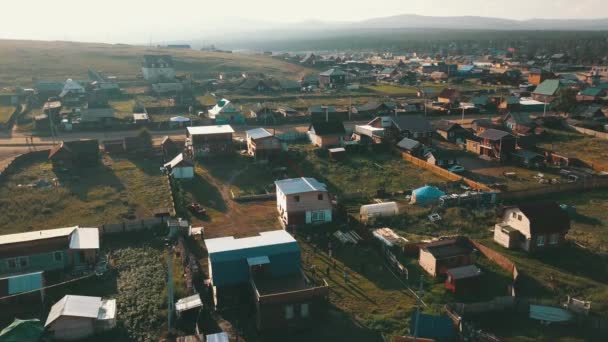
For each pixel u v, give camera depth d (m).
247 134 81.50
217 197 61.28
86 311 33.41
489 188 60.03
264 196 61.09
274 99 138.25
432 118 112.00
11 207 55.62
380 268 43.31
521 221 46.38
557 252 45.78
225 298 37.06
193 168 67.88
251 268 36.44
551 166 72.94
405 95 145.75
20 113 108.44
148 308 36.41
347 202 59.38
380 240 47.19
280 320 34.69
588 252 45.59
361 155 80.00
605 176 65.06
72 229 45.09
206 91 151.62
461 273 39.16
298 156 78.00
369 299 38.47
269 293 35.34
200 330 34.22
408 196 60.38
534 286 39.84
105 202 58.09
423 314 34.09
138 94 142.50
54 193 60.59
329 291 39.41
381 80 185.62
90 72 169.50
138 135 85.75
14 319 35.25
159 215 51.44
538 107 119.00
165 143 78.44
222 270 36.66
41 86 133.75
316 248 47.19
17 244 41.25
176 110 119.50
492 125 94.38
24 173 68.38
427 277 41.47
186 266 41.25
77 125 97.31
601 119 102.50
